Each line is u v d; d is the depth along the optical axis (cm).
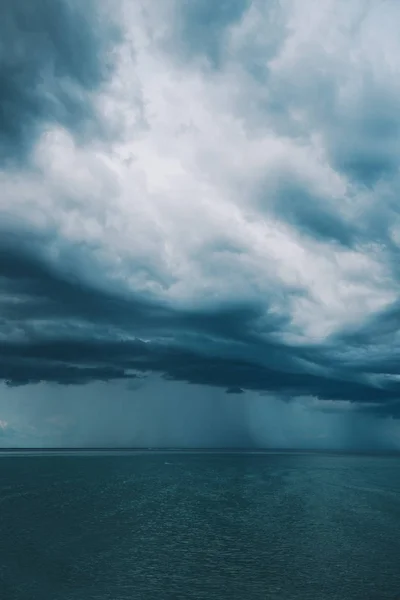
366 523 4088
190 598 2150
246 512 4653
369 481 7944
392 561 2834
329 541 3369
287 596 2200
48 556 2825
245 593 2239
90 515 4309
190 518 4288
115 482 7375
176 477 8419
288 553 3016
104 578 2425
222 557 2905
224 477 8538
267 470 10438
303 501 5447
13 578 2381
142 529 3734
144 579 2430
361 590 2302
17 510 4516
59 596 2133
